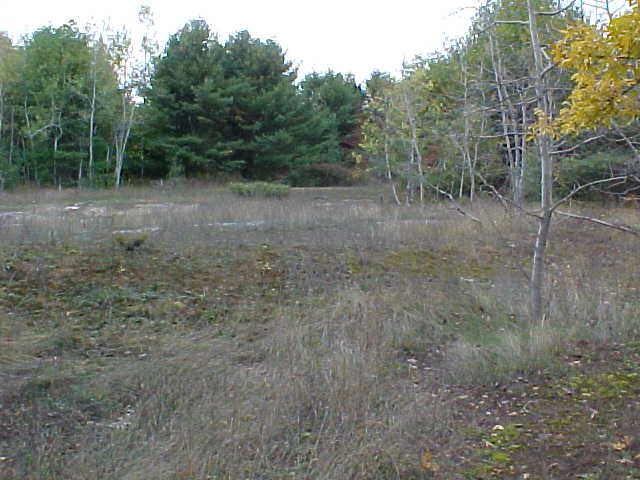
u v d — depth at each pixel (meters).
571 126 5.80
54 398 5.40
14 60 34.03
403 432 4.85
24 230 10.90
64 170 35.09
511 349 6.55
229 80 35.66
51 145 34.69
